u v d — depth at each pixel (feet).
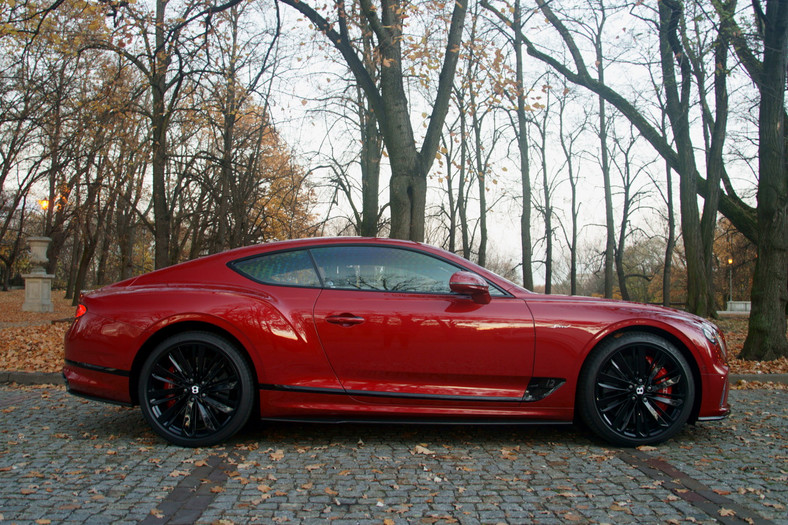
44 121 54.24
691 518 8.63
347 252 13.38
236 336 12.42
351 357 12.44
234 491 9.67
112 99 45.19
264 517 8.55
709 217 58.70
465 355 12.39
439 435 13.67
